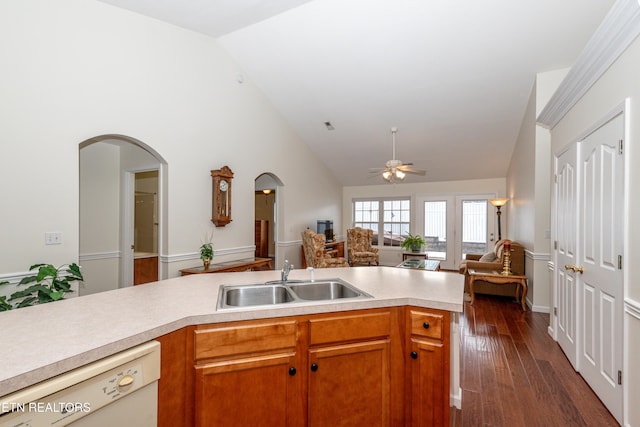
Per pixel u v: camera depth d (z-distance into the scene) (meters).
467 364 2.67
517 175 5.55
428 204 7.77
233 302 1.90
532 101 4.25
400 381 1.68
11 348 0.99
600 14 3.04
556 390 2.26
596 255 2.19
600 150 2.14
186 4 3.12
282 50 4.13
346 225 8.67
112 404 1.05
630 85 1.77
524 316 4.02
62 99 2.71
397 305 1.67
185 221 3.88
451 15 3.27
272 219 8.79
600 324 2.13
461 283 2.03
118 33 3.12
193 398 1.36
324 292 2.08
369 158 6.96
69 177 2.75
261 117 5.15
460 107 4.80
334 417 1.56
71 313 1.36
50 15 2.63
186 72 3.82
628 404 1.79
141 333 1.15
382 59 4.02
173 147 3.70
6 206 2.40
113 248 4.61
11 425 0.81
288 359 1.48
